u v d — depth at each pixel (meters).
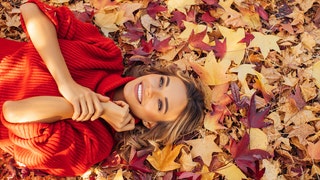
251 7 1.98
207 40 1.91
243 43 1.89
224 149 1.77
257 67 1.88
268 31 1.96
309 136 1.78
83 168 1.62
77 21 1.70
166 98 1.58
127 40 1.91
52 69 1.52
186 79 1.66
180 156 1.75
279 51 1.90
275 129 1.79
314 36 1.97
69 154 1.55
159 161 1.72
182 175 1.70
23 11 1.59
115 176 1.68
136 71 1.78
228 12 1.98
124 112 1.54
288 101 1.83
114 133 1.71
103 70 1.69
